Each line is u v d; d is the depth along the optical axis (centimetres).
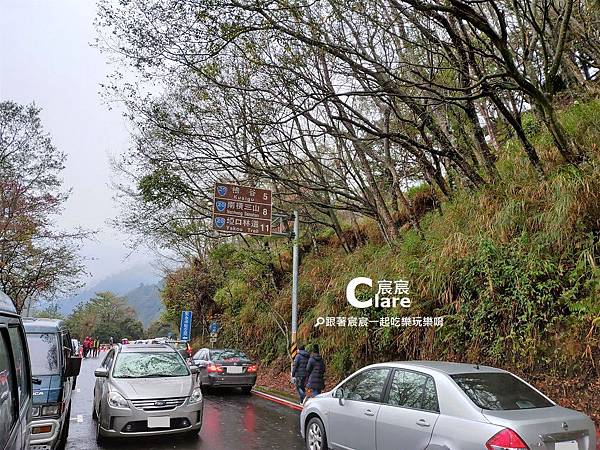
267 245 2136
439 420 504
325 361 1398
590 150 945
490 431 452
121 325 8525
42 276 2436
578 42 1201
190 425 789
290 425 956
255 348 2138
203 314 3234
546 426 459
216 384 1451
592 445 480
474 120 1114
